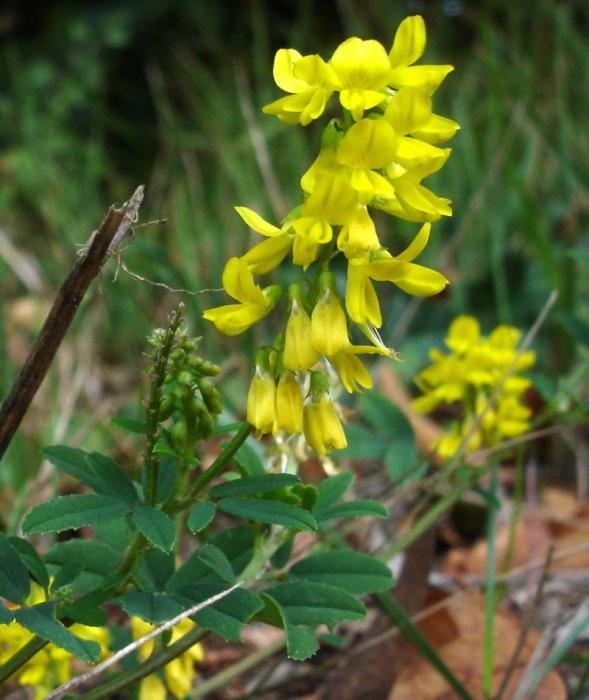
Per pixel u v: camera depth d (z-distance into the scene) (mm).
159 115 676
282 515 170
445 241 462
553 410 255
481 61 588
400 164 164
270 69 603
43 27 711
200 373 173
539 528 289
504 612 245
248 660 224
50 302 437
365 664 233
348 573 189
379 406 245
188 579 189
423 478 272
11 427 185
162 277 350
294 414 169
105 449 330
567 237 423
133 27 708
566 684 238
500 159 407
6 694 231
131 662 207
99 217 532
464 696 218
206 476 174
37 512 169
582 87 536
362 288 167
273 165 532
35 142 590
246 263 166
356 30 649
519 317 422
